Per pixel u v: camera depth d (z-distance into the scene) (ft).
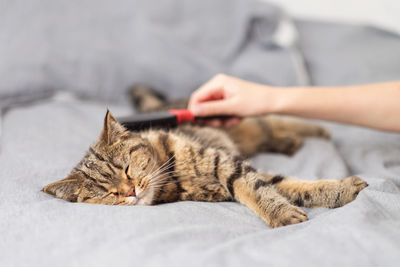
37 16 7.11
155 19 7.61
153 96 7.20
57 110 6.58
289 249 2.56
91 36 7.34
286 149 5.70
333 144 5.70
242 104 4.76
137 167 4.52
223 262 2.42
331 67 7.61
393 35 8.45
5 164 4.46
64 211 3.22
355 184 3.71
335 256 2.45
